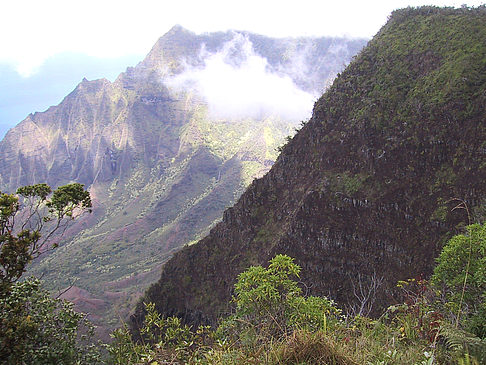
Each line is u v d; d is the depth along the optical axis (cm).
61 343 671
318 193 3027
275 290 679
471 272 727
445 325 438
